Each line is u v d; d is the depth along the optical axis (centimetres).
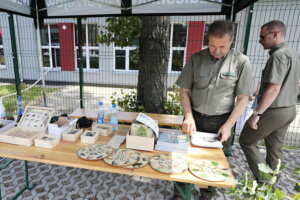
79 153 138
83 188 225
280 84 168
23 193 214
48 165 266
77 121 183
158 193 220
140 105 339
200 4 247
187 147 147
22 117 168
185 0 248
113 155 137
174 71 629
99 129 169
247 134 198
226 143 190
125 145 154
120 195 216
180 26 707
